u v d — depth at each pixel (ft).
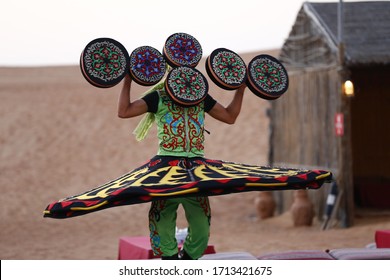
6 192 103.45
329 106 69.97
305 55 75.05
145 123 26.43
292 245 62.23
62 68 320.29
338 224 68.49
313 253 30.19
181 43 25.44
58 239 70.03
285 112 81.61
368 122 84.07
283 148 82.23
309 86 74.54
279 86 25.52
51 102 170.30
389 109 83.76
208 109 25.90
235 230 74.69
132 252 40.55
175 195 22.49
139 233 74.38
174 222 25.40
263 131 137.49
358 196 78.84
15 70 311.88
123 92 24.82
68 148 133.28
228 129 141.08
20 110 163.43
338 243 61.46
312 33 73.00
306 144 75.46
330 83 69.67
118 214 87.10
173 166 24.61
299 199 73.46
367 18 71.61
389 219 70.90
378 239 42.34
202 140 25.61
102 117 153.07
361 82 83.46
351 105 84.07
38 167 120.98
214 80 24.99
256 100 158.81
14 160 126.62
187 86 24.49
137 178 24.07
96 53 23.71
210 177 23.71
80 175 115.44
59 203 22.65
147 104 25.03
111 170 119.03
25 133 143.95
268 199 81.87
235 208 90.43
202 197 25.25
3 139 140.26
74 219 84.07
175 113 25.17
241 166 25.64
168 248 25.32
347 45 68.08
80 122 150.82
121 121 149.59
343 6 67.97
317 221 73.46
